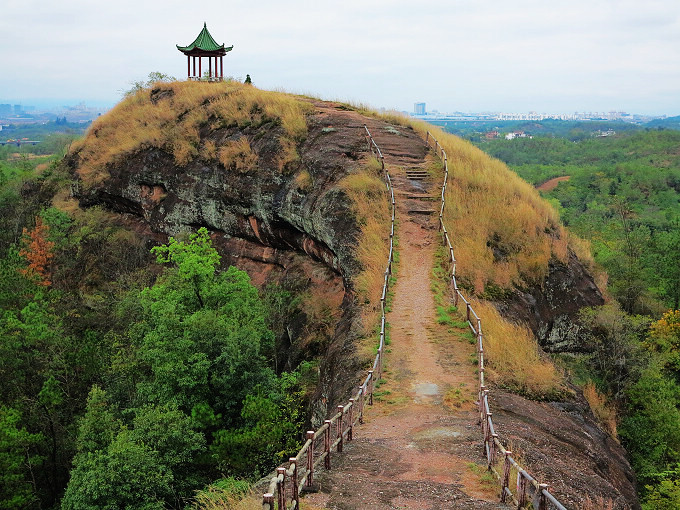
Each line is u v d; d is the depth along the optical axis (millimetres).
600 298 24062
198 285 22953
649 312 30844
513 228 22734
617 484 12820
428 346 16188
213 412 19109
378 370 14555
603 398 20250
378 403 13547
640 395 21656
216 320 20656
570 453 12227
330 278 24609
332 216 23453
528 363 15891
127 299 26891
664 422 20766
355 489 9273
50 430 22984
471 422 12500
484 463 10461
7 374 24078
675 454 20641
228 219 30266
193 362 19328
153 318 22062
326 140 28703
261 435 17516
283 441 18578
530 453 11180
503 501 8961
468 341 16422
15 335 24359
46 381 22312
